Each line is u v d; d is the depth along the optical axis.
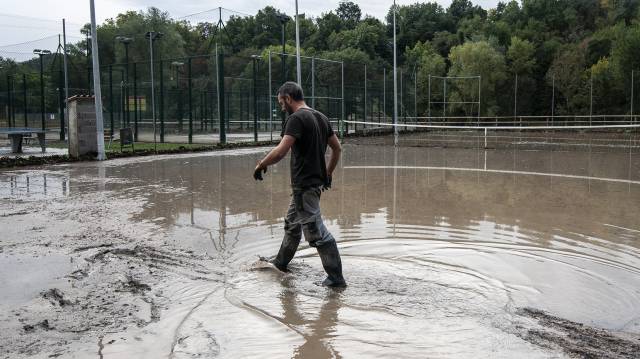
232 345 3.47
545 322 3.83
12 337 3.60
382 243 6.03
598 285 4.65
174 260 5.41
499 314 3.97
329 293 4.43
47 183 11.20
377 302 4.22
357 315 3.96
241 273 4.98
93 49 16.23
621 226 7.05
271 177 12.19
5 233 6.53
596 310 4.10
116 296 4.38
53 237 6.34
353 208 8.27
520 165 15.36
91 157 16.56
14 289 4.54
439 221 7.30
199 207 8.32
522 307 4.13
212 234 6.52
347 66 34.06
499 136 34.38
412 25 76.00
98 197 9.32
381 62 56.06
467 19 76.56
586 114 48.72
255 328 3.74
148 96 34.00
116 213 7.84
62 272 4.99
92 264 5.25
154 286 4.62
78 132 16.69
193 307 4.13
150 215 7.69
